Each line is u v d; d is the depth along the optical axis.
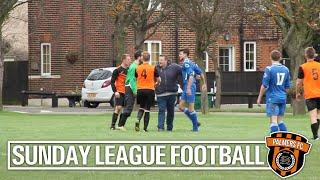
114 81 49.81
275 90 40.97
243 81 103.12
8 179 27.92
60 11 102.19
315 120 41.59
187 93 47.78
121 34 83.69
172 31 102.81
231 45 104.31
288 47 75.69
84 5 99.12
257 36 102.94
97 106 91.88
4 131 47.06
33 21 102.62
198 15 75.75
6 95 103.44
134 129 50.00
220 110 83.75
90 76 90.38
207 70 103.69
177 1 76.31
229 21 82.94
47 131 47.19
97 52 101.69
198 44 77.69
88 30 101.75
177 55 102.94
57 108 90.12
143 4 82.81
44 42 102.75
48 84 102.75
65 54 102.19
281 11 73.50
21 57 115.56
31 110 84.81
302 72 42.72
